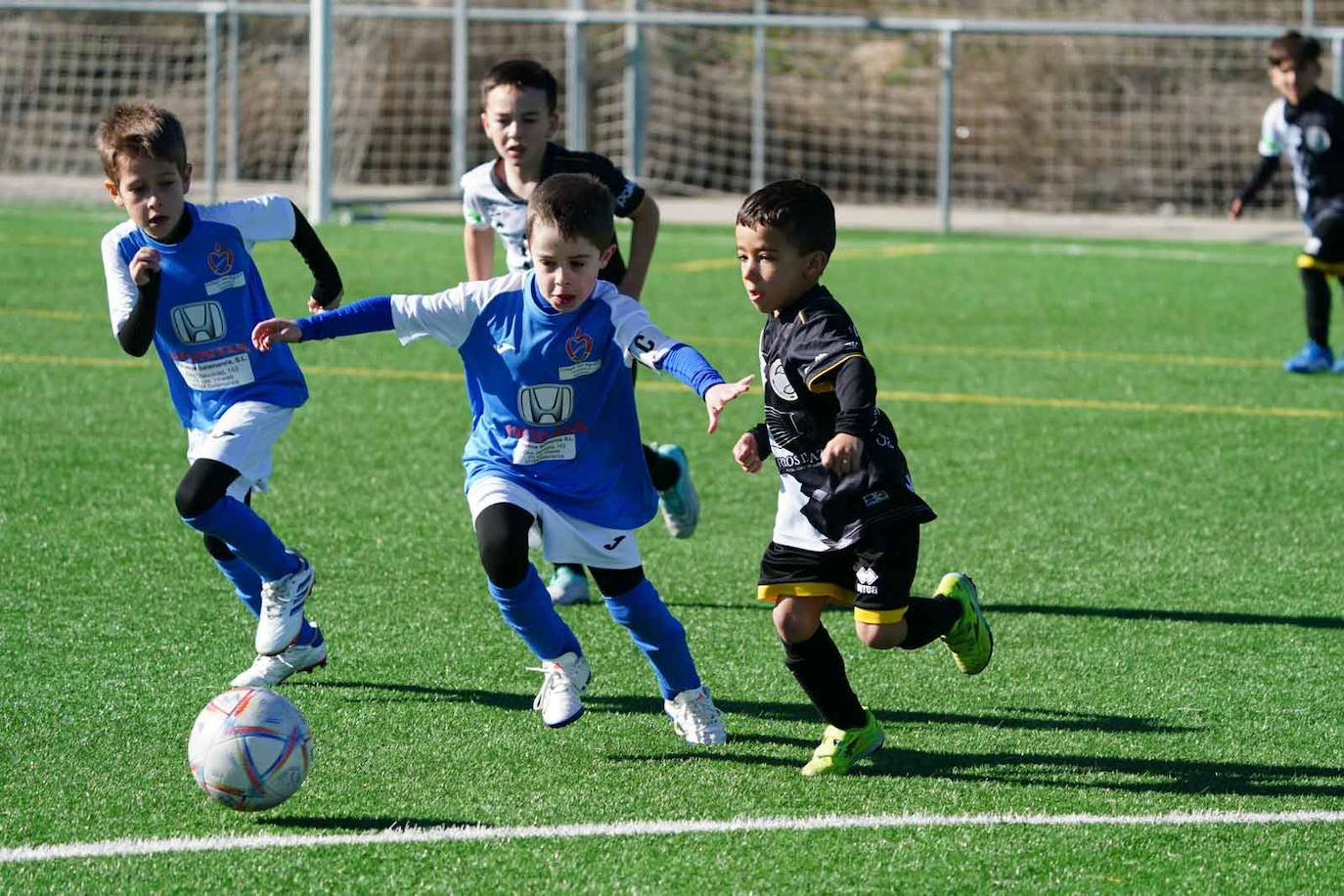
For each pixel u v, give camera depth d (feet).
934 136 165.68
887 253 121.80
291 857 25.79
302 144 160.56
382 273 101.71
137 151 31.58
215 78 136.56
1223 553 45.62
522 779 29.37
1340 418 64.18
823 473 29.60
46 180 155.02
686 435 61.16
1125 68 164.45
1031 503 51.06
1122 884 25.31
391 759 30.22
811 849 26.40
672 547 46.21
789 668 30.01
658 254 118.11
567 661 30.58
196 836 26.53
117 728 31.53
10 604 39.24
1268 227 146.00
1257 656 37.04
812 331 28.63
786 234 28.60
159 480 51.62
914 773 29.99
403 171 163.43
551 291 29.35
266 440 33.94
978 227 144.15
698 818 27.66
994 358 78.13
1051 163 163.73
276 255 108.99
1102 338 84.48
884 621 29.71
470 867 25.53
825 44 173.78
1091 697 34.27
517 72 40.70
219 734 26.73
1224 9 164.45
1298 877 25.63
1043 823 27.61
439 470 54.34
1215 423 63.31
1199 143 162.20
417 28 163.84
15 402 62.80
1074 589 42.22
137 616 38.63
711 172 164.25
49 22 166.20
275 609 33.42
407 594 41.14
